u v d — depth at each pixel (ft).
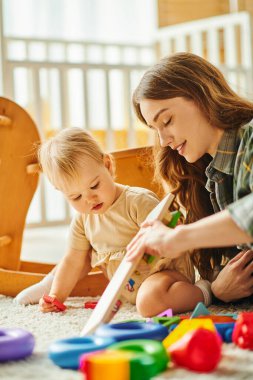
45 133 10.07
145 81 3.86
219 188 4.00
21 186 5.54
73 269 4.55
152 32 13.38
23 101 11.34
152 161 5.19
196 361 2.64
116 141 10.66
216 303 4.31
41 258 8.18
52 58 12.28
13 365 2.88
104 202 4.28
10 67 9.21
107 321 3.21
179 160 4.42
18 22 12.06
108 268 4.44
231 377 2.57
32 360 2.96
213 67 4.02
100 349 2.79
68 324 3.80
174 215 3.64
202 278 4.60
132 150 5.23
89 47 12.69
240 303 4.33
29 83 9.52
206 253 4.53
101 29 12.98
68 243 4.60
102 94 12.51
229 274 4.12
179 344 2.72
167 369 2.70
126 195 4.36
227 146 3.86
